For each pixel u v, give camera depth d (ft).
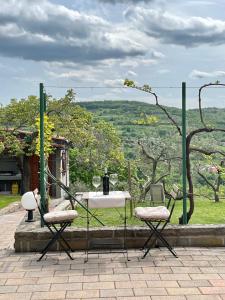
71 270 17.56
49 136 26.08
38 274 17.13
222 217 29.22
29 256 19.56
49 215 19.12
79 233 20.39
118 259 18.89
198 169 37.32
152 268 17.63
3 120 60.34
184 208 21.66
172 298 14.60
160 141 36.11
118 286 15.74
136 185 35.37
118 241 20.54
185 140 21.76
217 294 14.89
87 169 73.05
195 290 15.26
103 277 16.69
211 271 17.20
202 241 20.67
